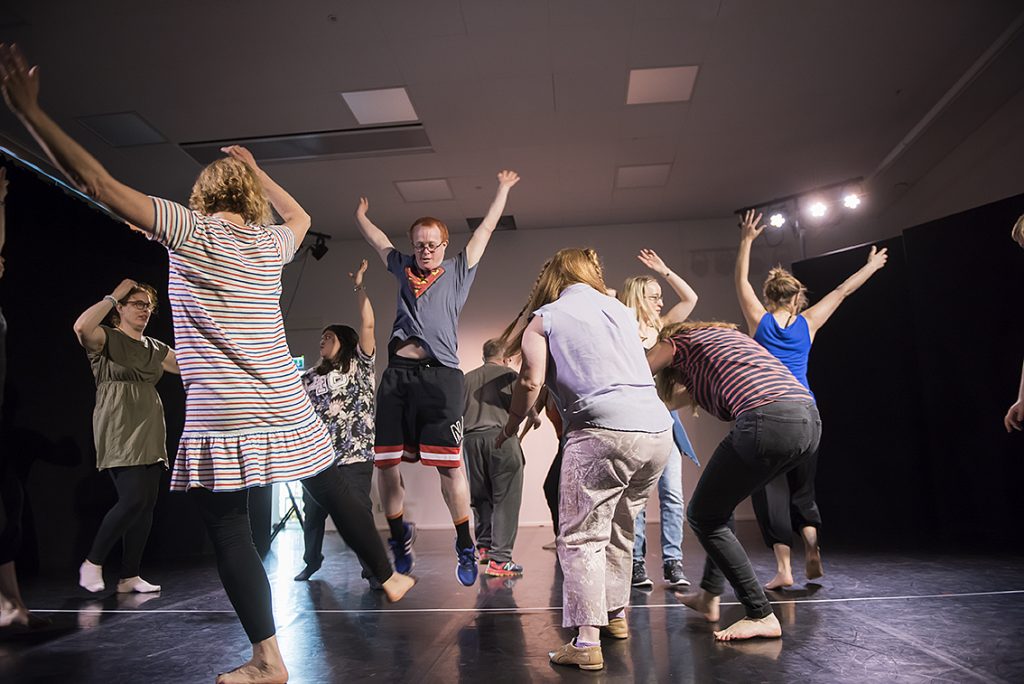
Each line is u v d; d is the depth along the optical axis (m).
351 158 5.70
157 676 1.84
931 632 2.04
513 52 4.30
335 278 7.69
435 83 4.62
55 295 4.57
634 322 1.98
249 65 4.34
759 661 1.80
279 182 6.12
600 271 2.14
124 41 4.04
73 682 1.80
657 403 1.87
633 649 1.97
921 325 5.20
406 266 2.67
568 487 1.83
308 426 1.66
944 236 5.10
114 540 3.22
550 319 1.89
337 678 1.77
